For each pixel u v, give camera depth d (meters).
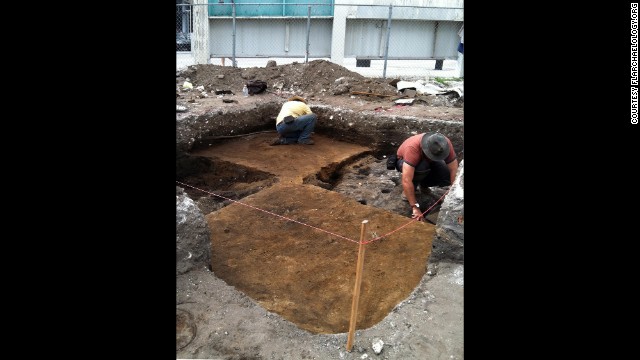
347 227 4.47
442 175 5.33
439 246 3.52
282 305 3.35
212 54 13.20
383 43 13.25
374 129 7.65
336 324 3.18
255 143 7.72
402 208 5.35
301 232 4.37
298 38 13.18
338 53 13.03
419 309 3.01
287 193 5.23
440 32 13.25
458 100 9.34
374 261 3.89
